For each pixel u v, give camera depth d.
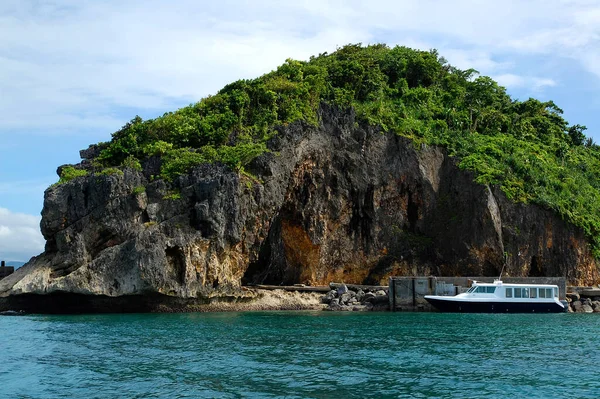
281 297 80.50
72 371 34.34
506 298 72.50
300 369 34.75
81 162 81.25
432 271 92.25
